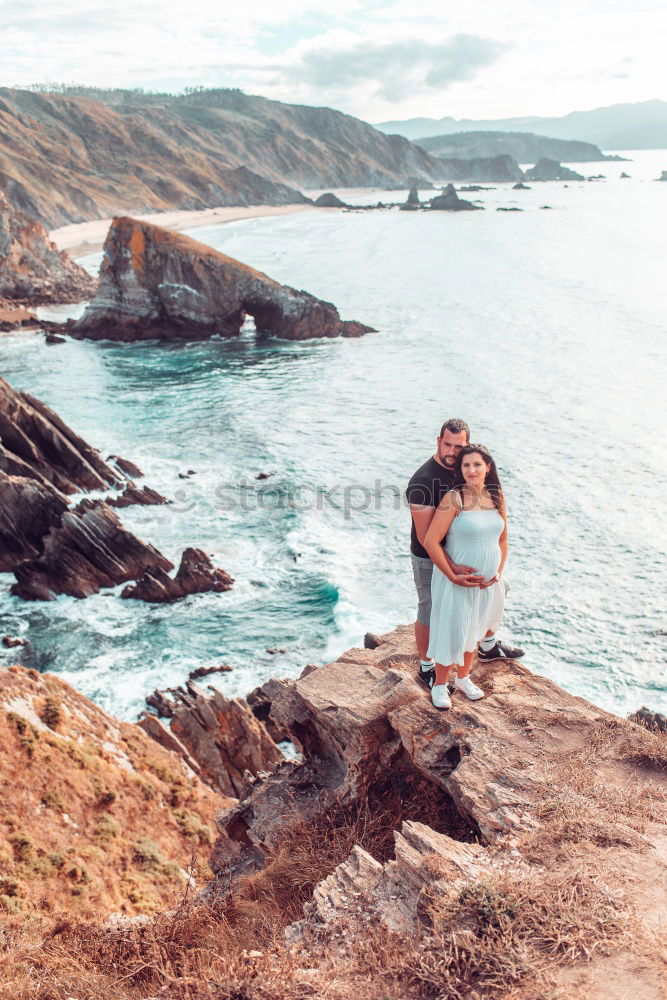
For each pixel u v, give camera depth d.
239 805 7.20
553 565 29.88
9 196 175.75
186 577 28.88
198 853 13.75
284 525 33.59
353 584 28.86
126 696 22.95
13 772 12.64
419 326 75.62
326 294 92.69
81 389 56.34
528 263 117.38
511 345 66.69
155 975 5.42
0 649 25.66
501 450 41.88
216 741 19.80
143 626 27.03
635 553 30.50
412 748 5.86
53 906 10.39
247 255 129.75
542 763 5.39
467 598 5.73
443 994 3.59
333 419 48.19
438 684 6.09
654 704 22.08
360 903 4.50
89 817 12.86
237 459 41.72
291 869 5.95
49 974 6.30
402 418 48.03
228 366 63.00
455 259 124.19
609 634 25.44
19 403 36.09
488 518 5.60
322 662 24.45
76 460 36.81
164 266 71.31
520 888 4.16
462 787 5.23
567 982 3.51
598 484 37.12
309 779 6.84
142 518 34.28
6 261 88.31
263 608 27.69
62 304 90.06
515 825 4.82
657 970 3.49
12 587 29.33
